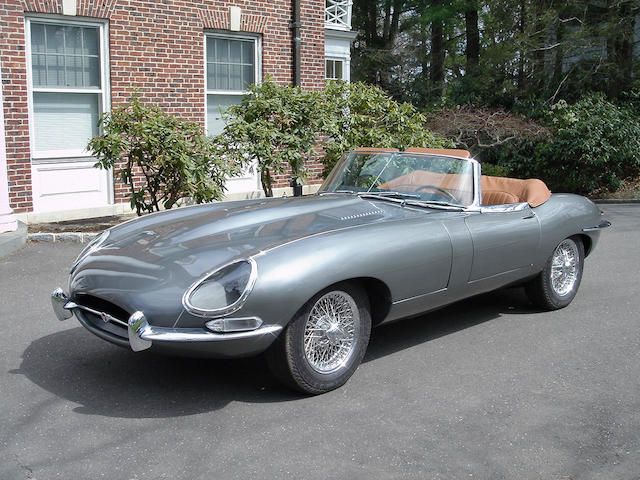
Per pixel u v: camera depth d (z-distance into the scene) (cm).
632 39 1944
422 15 2631
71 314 416
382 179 522
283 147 954
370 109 1030
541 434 353
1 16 905
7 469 310
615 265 782
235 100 1191
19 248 798
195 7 1098
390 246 414
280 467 315
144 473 308
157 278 372
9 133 927
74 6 966
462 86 2047
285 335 372
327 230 414
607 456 332
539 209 550
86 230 907
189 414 370
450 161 515
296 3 1223
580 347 492
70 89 990
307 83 1284
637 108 1847
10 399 386
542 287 563
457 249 458
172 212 497
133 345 357
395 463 321
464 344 496
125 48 1027
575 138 1580
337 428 356
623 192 1606
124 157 1036
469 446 339
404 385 416
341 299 401
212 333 351
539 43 1922
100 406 379
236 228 429
